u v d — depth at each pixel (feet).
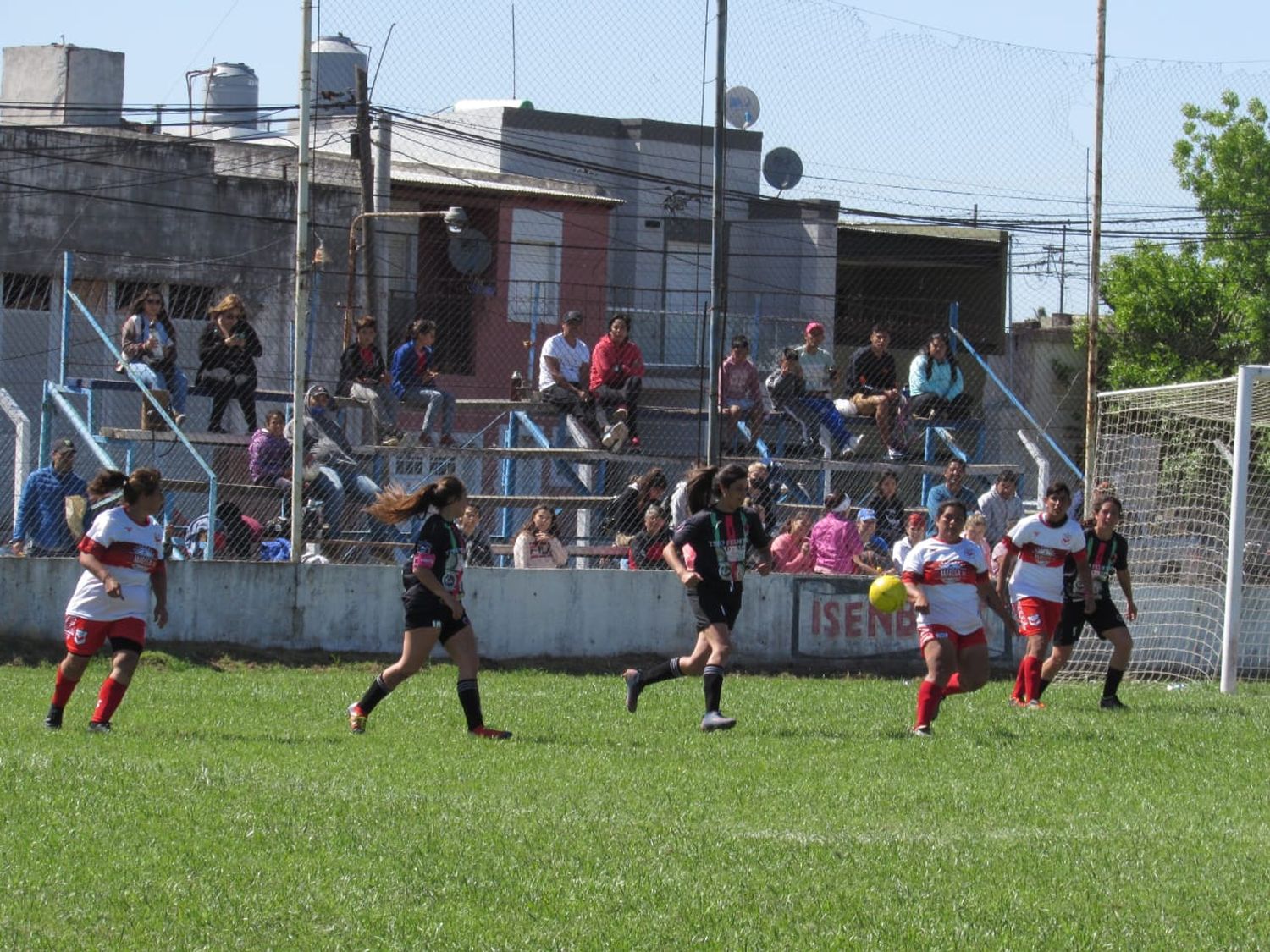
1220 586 231.09
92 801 100.07
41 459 231.71
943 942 78.13
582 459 247.09
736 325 362.53
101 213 327.26
